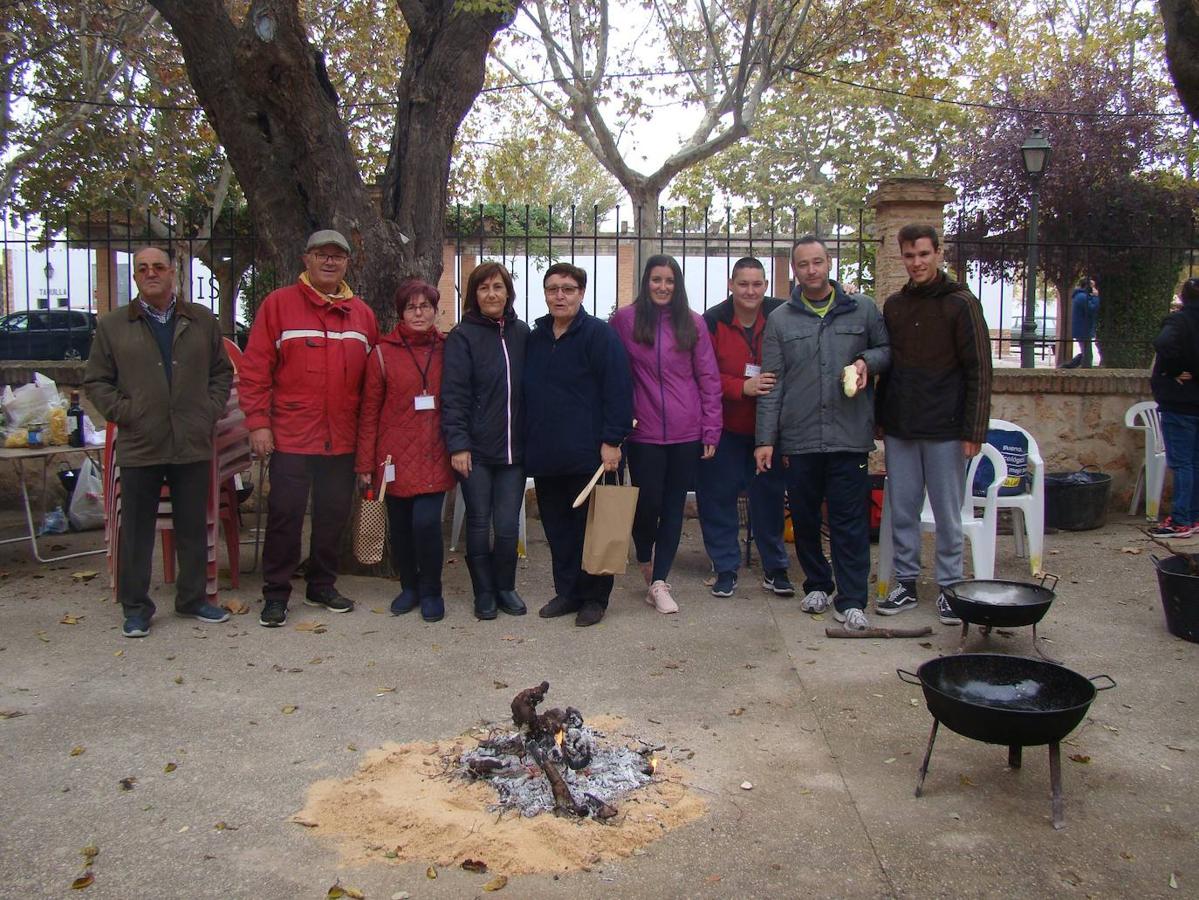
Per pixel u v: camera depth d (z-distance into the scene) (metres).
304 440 5.13
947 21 10.69
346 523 6.18
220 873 2.80
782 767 3.48
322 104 5.82
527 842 2.90
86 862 2.85
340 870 2.81
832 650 4.77
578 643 4.88
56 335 10.99
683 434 5.33
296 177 5.95
